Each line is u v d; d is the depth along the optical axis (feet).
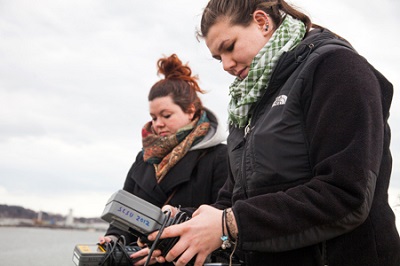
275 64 4.52
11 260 7.25
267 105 4.55
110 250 5.12
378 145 3.82
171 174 7.88
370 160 3.70
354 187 3.62
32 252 7.86
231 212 3.85
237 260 4.46
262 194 4.19
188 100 8.48
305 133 4.12
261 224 3.73
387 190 4.18
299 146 4.11
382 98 4.34
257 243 3.74
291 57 4.48
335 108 3.88
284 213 3.72
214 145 8.07
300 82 4.20
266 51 4.60
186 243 3.83
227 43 4.83
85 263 4.99
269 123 4.28
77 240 9.15
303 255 4.11
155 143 8.29
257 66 4.58
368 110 3.83
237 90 4.82
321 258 4.13
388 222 4.00
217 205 5.41
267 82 4.58
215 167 7.84
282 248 3.76
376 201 4.06
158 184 7.93
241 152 4.73
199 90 8.82
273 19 4.89
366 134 3.74
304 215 3.70
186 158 7.93
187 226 3.86
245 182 4.36
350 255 3.93
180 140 8.21
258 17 4.81
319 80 4.10
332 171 3.71
